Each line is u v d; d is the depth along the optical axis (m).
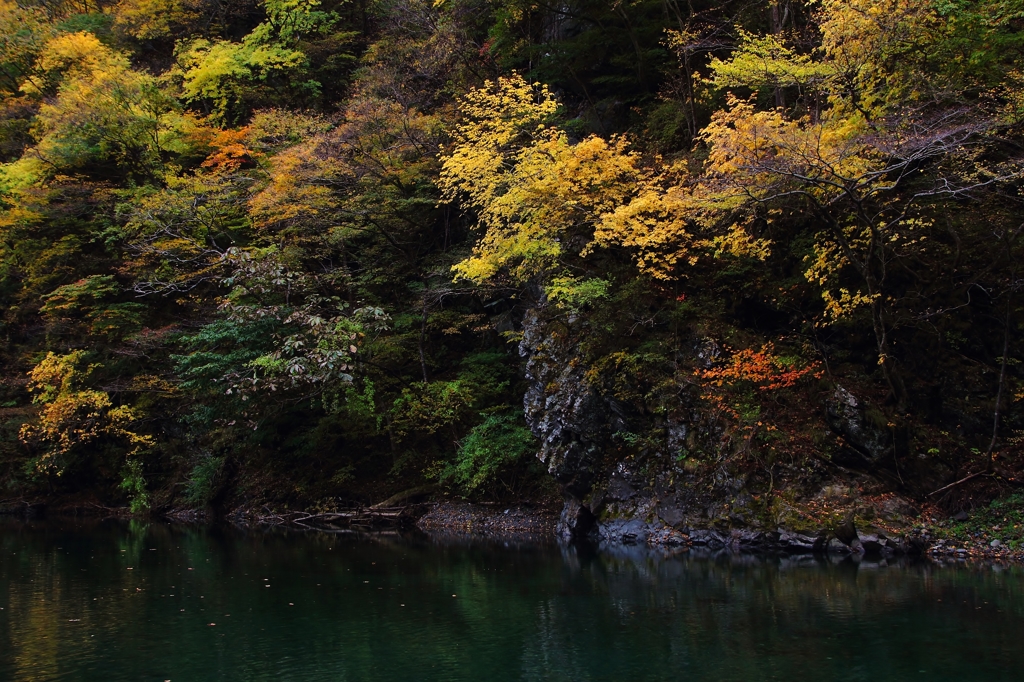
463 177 17.47
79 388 23.88
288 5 28.80
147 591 11.84
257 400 20.75
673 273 16.03
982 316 14.55
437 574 12.80
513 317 21.05
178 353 23.55
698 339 15.33
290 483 21.98
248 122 28.19
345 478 21.08
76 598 11.40
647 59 20.72
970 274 14.54
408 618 9.90
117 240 26.23
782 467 14.00
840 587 10.59
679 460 14.88
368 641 8.86
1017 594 9.92
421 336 21.02
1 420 25.78
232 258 20.48
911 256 14.55
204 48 29.89
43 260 25.92
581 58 21.73
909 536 12.75
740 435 14.38
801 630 8.66
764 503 13.83
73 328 25.36
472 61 24.80
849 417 13.95
